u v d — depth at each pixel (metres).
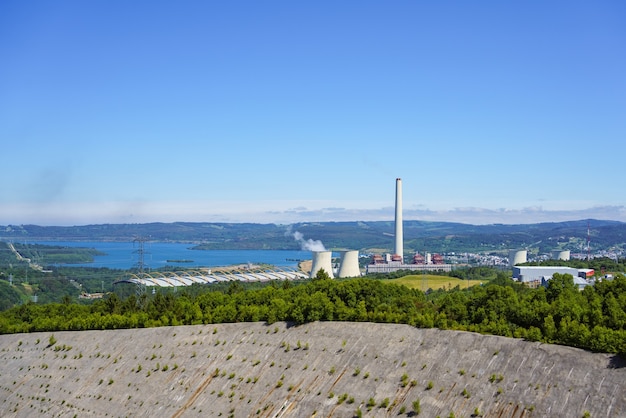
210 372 115.44
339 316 118.25
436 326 105.31
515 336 94.94
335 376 101.19
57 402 122.88
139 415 110.38
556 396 79.31
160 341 132.00
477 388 86.19
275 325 123.69
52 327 155.12
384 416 88.19
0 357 148.62
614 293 108.06
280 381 104.81
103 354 134.75
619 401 74.94
